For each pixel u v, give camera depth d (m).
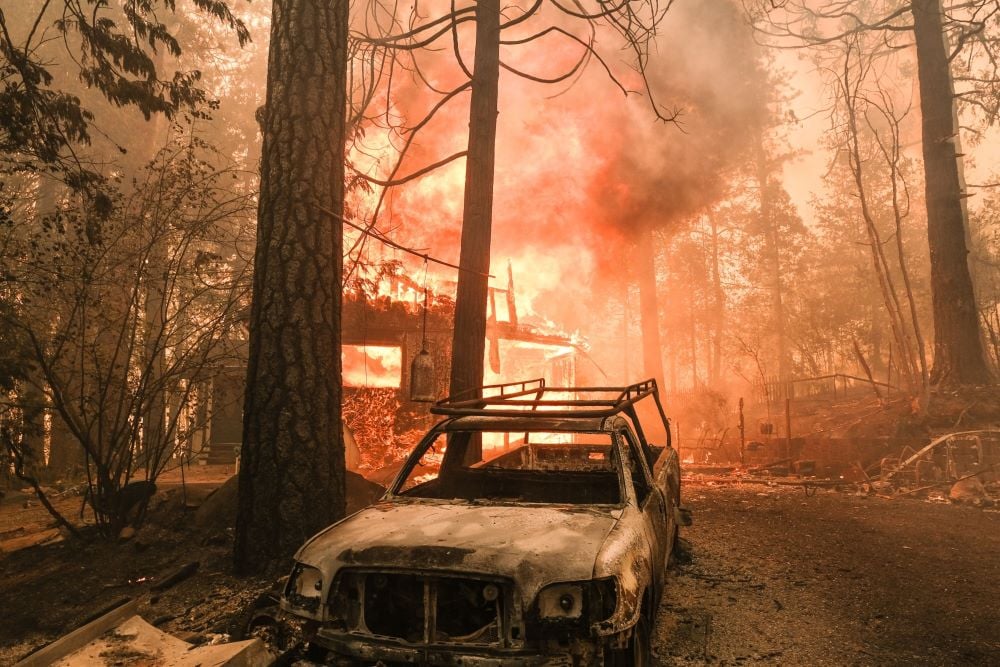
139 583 5.94
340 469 6.27
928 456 12.38
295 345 6.10
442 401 4.80
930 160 17.45
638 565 3.42
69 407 7.57
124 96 8.27
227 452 18.73
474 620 3.24
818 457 14.12
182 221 7.88
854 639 4.57
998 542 7.52
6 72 7.26
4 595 5.84
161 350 7.95
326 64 6.48
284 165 6.30
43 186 15.48
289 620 3.37
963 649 4.39
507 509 3.86
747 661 4.19
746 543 7.48
